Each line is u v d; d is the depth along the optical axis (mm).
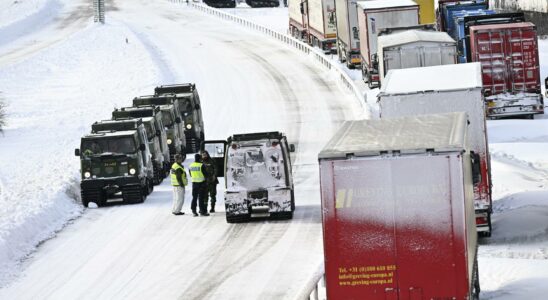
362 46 121062
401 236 34438
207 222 62406
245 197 61031
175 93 94250
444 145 34312
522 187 64500
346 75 123312
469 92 51438
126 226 62594
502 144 82062
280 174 61188
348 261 34750
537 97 93250
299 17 171375
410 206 34344
